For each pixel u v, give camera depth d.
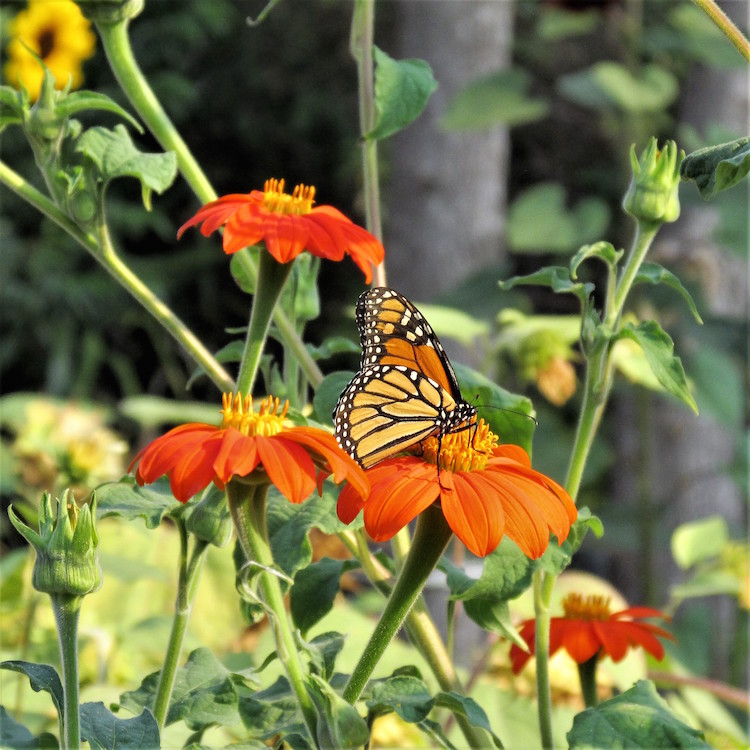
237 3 7.93
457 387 1.34
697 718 1.83
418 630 1.36
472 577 1.35
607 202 6.58
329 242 1.33
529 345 2.07
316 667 1.31
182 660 1.60
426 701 1.32
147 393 7.17
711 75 3.85
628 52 3.29
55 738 1.30
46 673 1.30
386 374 1.33
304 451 1.28
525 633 1.41
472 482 1.29
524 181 6.91
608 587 1.81
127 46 1.40
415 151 4.18
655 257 3.53
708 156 1.35
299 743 1.32
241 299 7.56
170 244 7.68
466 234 4.17
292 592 1.38
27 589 1.69
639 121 3.35
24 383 6.71
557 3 3.29
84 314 6.70
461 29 4.09
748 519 3.96
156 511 1.32
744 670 2.98
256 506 1.29
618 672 1.60
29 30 2.61
